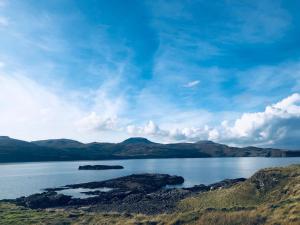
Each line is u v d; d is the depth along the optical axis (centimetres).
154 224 4866
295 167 8519
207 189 12544
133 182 16775
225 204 7644
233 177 19250
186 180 18400
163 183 16550
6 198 12850
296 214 4106
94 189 15525
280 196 7025
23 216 6247
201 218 4591
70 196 12144
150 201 10481
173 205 9012
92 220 5644
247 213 4572
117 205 10256
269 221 4116
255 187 8044
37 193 13500
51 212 6838
